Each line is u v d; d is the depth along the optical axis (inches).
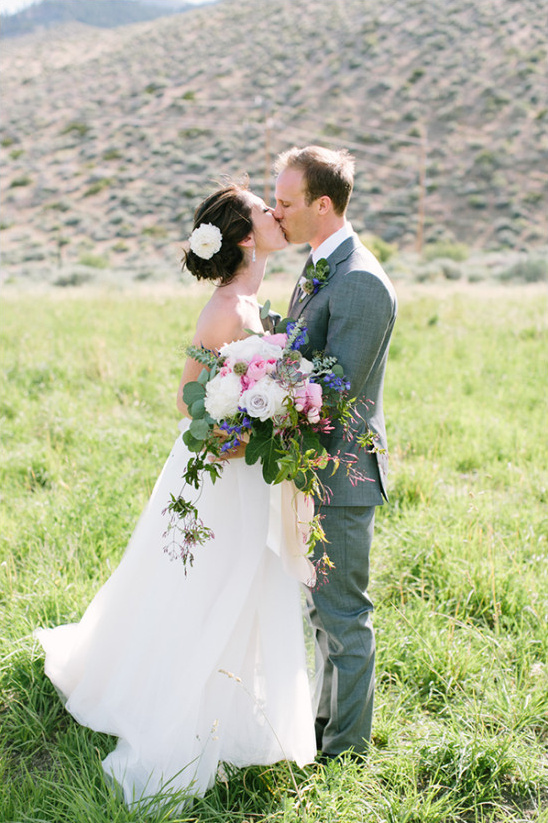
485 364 340.2
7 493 195.6
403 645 135.5
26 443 236.8
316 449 97.3
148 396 286.5
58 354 347.9
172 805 98.2
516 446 231.0
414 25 2559.1
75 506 178.4
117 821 94.9
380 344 100.0
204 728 105.7
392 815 100.6
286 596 109.0
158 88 2508.6
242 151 1973.4
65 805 102.1
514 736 114.8
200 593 106.9
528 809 107.0
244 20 3019.2
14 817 98.8
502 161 1806.1
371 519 108.7
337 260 103.4
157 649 109.0
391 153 1927.9
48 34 4579.2
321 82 2348.7
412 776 109.0
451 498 192.4
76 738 114.3
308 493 98.3
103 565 155.6
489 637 136.3
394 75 2290.8
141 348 354.3
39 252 1467.8
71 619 137.2
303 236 107.4
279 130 2055.9
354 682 108.2
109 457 215.6
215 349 106.5
